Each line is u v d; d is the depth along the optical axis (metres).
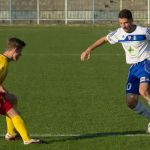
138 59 27.12
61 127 28.89
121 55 69.50
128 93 27.22
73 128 28.61
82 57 27.95
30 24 133.25
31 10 135.38
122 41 27.25
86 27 122.75
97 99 37.97
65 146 24.34
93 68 56.31
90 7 134.50
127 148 23.98
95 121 30.47
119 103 36.38
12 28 119.88
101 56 68.25
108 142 25.06
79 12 134.75
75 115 32.28
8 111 24.50
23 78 49.09
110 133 27.25
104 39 27.77
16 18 135.75
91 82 46.44
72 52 73.38
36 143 24.59
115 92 41.12
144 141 25.20
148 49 27.22
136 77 27.03
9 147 24.16
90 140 25.52
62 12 135.62
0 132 27.72
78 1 134.62
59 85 44.84
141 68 26.92
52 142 25.09
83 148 24.02
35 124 29.73
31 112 33.25
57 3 135.62
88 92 41.06
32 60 63.88
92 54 70.75
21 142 25.05
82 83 45.88
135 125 29.28
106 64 59.81
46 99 38.03
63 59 65.00
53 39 93.81
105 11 133.75
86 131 27.81
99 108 34.56
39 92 41.22
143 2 135.25
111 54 70.88
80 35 101.12
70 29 116.88
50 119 31.09
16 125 24.52
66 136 26.59
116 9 133.88
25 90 42.31
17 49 24.55
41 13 135.75
